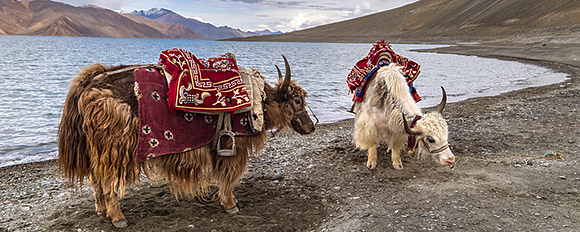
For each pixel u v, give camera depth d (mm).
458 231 3559
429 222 3762
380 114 5152
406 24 161125
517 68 27000
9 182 5188
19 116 9828
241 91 3684
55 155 6727
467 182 4867
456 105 11609
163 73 3564
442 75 22625
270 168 5684
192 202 4289
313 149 6773
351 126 9055
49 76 20281
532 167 5379
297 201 4418
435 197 4410
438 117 4441
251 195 4594
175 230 3580
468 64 31766
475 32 105750
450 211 4000
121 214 3699
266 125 4094
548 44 51312
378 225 3742
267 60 39438
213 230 3607
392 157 5609
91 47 77438
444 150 4336
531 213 3898
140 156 3344
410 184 4891
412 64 5902
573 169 5215
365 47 97688
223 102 3570
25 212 4105
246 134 3783
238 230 3623
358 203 4336
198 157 3645
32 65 27906
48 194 4680
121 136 3316
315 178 5230
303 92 4215
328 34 194500
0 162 6297
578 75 20359
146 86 3400
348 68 28469
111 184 3467
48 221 3855
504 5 117000
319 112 11141
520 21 97562
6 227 3727
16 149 7062
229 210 4016
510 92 14273
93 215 3941
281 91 4027
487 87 16875
